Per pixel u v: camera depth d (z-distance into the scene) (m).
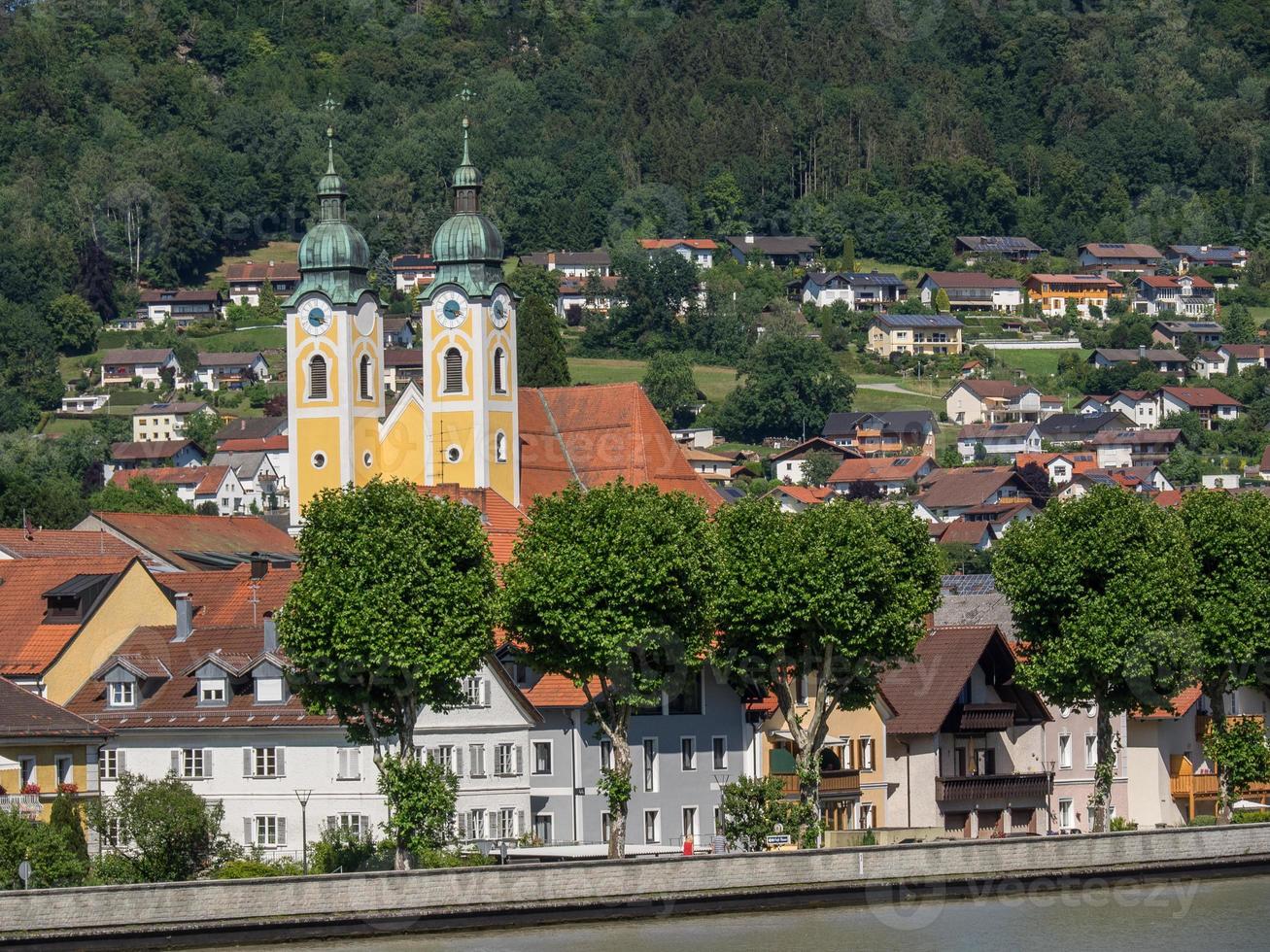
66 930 127.19
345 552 151.00
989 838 159.62
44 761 151.12
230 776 162.12
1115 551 179.12
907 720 185.88
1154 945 142.12
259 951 132.50
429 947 136.38
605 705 172.25
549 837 171.38
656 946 138.38
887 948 139.62
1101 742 179.50
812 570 164.75
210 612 176.62
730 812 162.25
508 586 159.62
